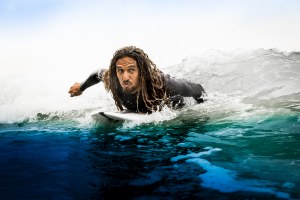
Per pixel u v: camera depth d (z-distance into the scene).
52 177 1.72
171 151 2.10
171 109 3.39
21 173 1.81
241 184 1.47
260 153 1.90
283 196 1.32
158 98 3.30
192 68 4.99
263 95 3.78
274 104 3.27
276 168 1.64
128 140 2.48
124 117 3.16
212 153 1.99
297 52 5.20
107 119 3.28
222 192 1.39
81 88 3.85
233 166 1.72
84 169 1.82
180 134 2.56
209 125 2.76
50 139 2.66
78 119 3.53
